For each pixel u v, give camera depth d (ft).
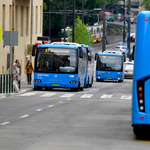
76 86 235.20
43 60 235.81
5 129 102.32
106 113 138.00
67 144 83.15
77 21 586.86
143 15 87.92
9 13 318.65
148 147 81.51
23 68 361.71
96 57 378.94
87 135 94.48
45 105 161.99
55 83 234.58
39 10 421.18
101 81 387.75
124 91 253.03
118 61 376.07
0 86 204.64
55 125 109.70
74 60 235.20
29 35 379.35
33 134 95.25
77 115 131.64
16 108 150.51
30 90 237.45
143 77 86.63
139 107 86.94
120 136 93.81
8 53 309.83
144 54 86.94
